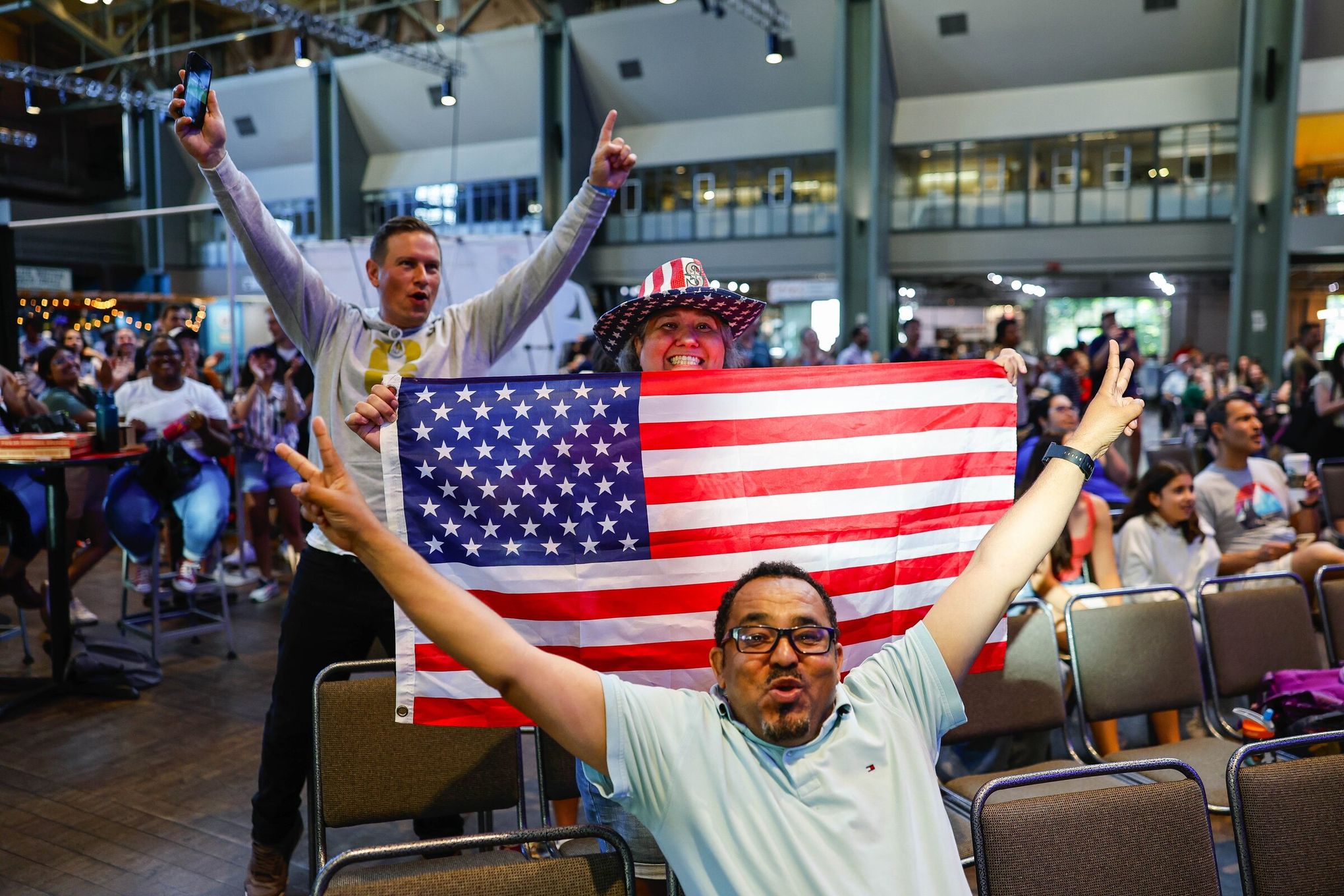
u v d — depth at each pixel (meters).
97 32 24.42
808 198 23.83
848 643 2.21
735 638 1.77
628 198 25.45
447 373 2.81
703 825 1.66
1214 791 2.87
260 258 2.56
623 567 2.09
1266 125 19.45
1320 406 7.94
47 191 27.19
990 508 2.32
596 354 2.75
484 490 2.05
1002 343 8.08
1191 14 19.88
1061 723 3.18
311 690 2.73
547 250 2.79
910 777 1.75
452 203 26.66
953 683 1.89
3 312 7.25
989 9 20.86
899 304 24.61
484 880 1.74
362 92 26.39
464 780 2.51
